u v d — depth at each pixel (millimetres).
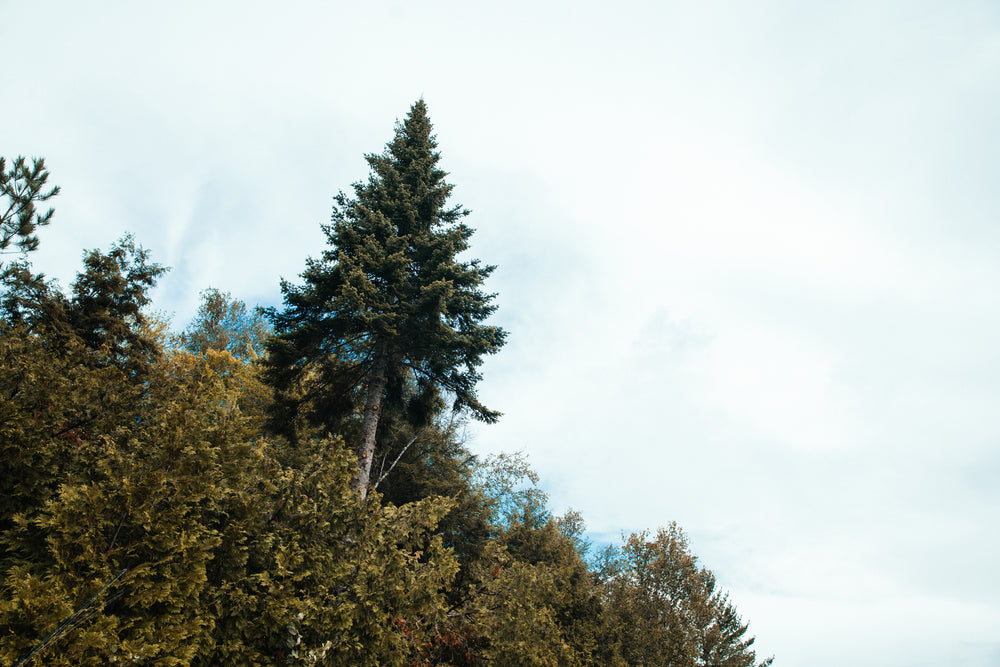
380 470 19953
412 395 17922
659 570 20062
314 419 16266
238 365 19828
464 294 16750
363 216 16375
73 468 6148
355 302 13773
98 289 14000
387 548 8609
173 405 6598
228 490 6812
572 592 17453
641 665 17469
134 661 4934
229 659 6227
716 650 23266
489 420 16656
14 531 5375
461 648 12734
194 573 5754
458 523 19391
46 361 6625
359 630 7613
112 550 5387
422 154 20141
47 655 4504
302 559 7191
